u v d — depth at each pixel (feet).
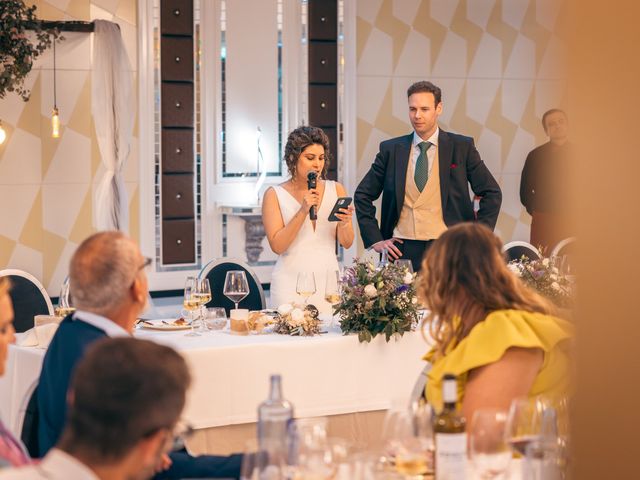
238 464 7.74
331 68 28.53
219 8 27.30
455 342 7.95
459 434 6.26
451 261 7.86
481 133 30.42
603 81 2.10
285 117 28.30
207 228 27.58
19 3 23.17
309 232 16.16
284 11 28.04
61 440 4.64
